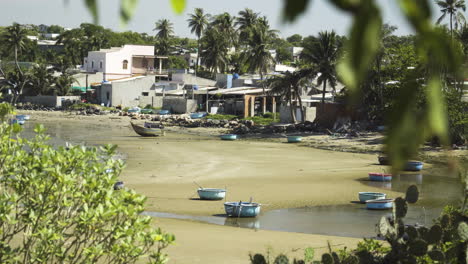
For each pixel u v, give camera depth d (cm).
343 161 8225
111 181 1345
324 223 4200
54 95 19075
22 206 1484
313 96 14675
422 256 1269
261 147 10112
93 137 11788
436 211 4612
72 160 1355
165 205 4841
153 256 1366
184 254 2891
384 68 10512
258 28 15500
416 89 170
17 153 1378
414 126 167
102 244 1324
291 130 12206
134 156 8394
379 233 1284
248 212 4412
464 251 1248
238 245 3238
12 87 18962
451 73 169
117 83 17925
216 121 14225
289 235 3697
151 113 17050
